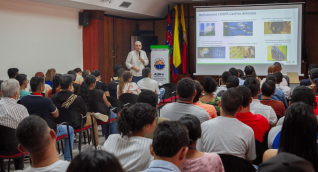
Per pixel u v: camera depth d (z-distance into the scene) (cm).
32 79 335
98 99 423
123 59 1047
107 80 981
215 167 165
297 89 263
